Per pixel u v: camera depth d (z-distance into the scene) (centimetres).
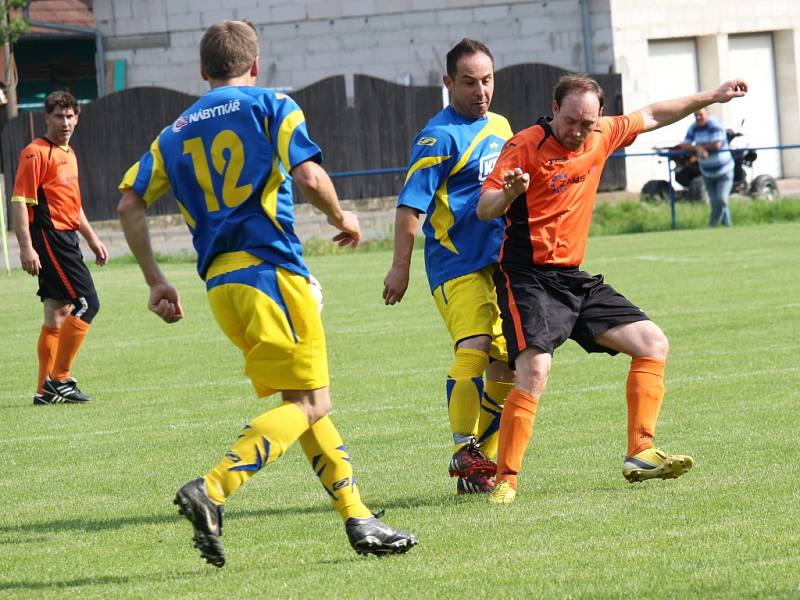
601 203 7869
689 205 7444
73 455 2192
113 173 8431
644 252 5675
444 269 1850
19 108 10938
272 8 10350
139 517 1709
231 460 1324
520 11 10100
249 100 1382
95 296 2825
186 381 3002
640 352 1734
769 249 5503
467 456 1758
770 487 1664
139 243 1425
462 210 1842
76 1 10856
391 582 1299
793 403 2294
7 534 1630
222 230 1377
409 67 10288
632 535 1452
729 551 1355
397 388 2723
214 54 1429
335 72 10369
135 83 10481
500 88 8894
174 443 2261
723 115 10381
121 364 3312
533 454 2003
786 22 10350
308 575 1349
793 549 1349
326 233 8288
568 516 1569
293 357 1372
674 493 1670
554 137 1708
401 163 8756
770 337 3139
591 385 2633
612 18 9931
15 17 9688
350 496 1397
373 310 4209
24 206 2772
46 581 1381
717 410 2266
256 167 1372
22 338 3966
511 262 1736
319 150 1355
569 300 1731
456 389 1783
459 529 1534
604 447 2033
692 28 10138
